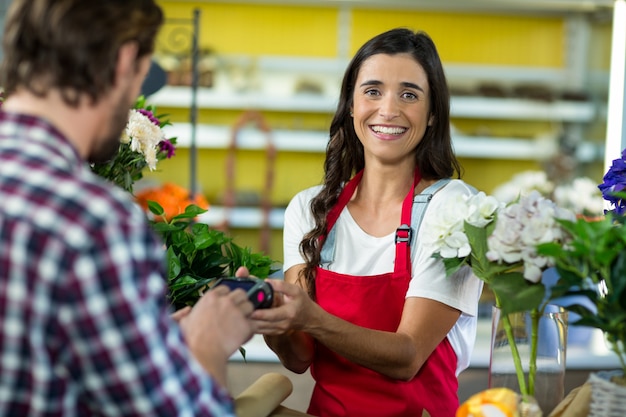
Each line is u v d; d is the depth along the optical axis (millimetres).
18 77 1029
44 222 921
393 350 1729
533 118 6199
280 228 6145
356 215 2020
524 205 1427
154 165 1906
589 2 5969
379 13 6156
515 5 6047
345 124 2084
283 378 1648
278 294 1661
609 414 1337
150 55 1135
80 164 1021
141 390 948
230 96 6004
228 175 6199
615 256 1302
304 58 6121
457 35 6211
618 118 4457
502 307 1388
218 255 1911
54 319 921
